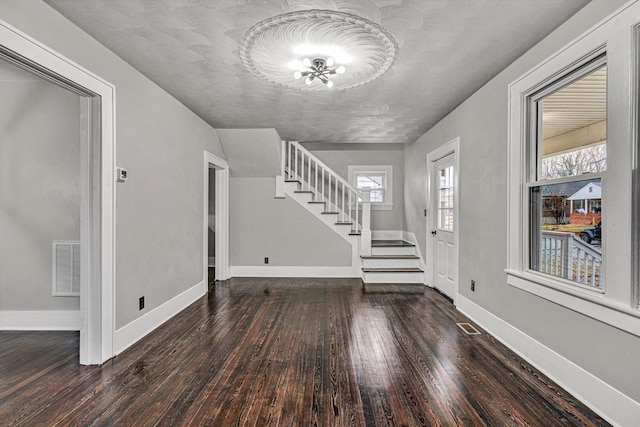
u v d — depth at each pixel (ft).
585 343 6.42
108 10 6.56
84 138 7.89
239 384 7.06
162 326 10.61
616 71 5.73
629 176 5.55
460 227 12.38
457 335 9.88
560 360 7.06
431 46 8.02
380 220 22.74
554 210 7.76
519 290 8.57
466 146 11.82
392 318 11.46
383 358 8.31
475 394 6.69
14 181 10.12
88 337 7.93
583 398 6.42
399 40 7.73
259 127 15.58
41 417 5.89
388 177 22.59
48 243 10.19
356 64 8.61
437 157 14.92
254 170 18.35
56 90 10.06
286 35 7.35
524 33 7.46
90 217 7.93
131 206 9.11
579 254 6.98
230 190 18.72
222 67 9.12
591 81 6.73
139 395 6.61
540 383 7.13
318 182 22.27
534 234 8.50
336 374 7.49
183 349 8.83
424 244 16.96
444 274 14.73
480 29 7.29
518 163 8.68
